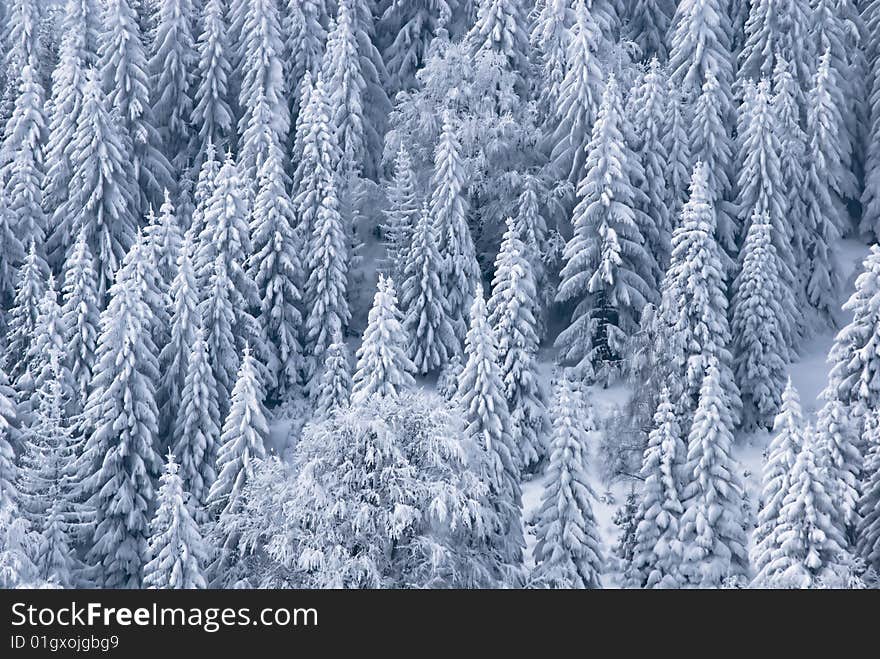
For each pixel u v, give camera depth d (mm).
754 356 55750
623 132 62906
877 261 48625
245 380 46062
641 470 47188
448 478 37125
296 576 36500
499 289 54875
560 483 42000
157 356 51969
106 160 60906
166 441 51000
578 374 58094
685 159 63875
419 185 63594
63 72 63438
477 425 44250
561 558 41000
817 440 43094
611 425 52406
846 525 41031
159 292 53250
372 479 36719
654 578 41125
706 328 53844
